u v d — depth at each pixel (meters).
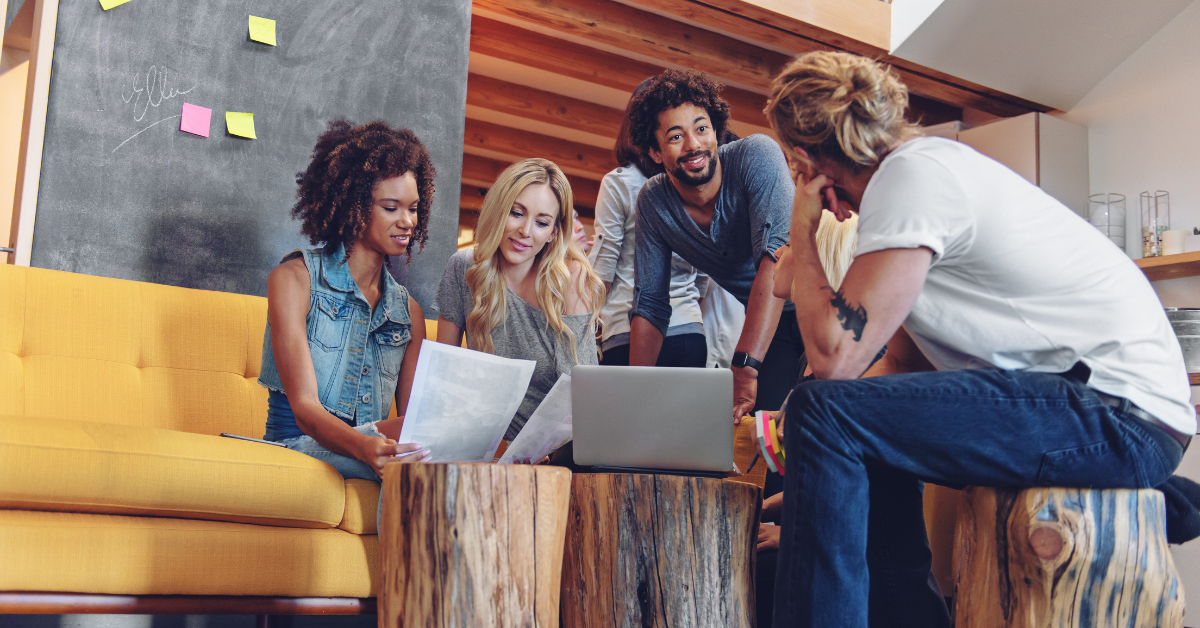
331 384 1.93
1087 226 1.36
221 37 2.63
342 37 2.83
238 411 2.20
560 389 1.58
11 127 2.67
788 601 1.26
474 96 5.08
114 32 2.48
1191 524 1.46
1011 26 4.13
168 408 2.11
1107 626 1.25
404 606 1.30
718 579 1.50
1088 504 1.26
